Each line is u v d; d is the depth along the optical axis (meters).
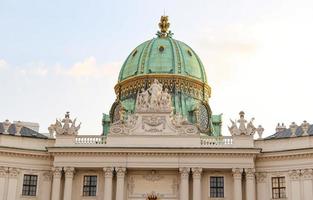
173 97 73.38
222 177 60.34
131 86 76.31
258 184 60.00
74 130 60.97
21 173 60.34
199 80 76.75
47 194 60.34
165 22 83.00
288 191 58.66
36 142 61.88
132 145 60.12
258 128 62.66
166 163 59.25
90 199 59.62
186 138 60.28
